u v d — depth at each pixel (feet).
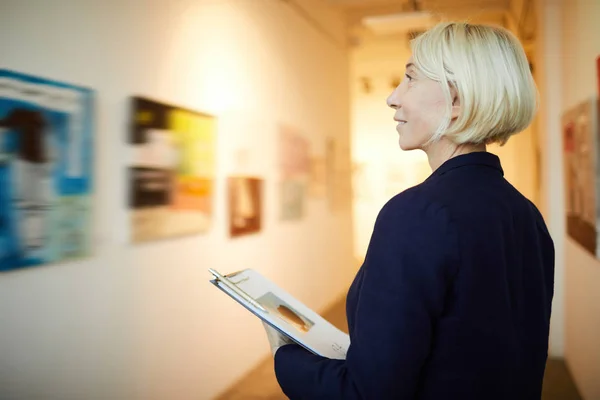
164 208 10.00
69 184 7.72
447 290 2.72
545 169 14.90
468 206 2.82
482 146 3.25
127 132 9.05
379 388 2.61
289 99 16.79
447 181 2.96
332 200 21.40
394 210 2.83
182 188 10.58
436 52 3.07
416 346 2.62
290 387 3.16
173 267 10.51
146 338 9.70
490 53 2.97
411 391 2.66
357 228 34.01
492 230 2.83
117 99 8.85
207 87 11.71
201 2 11.51
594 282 10.32
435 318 2.73
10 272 6.92
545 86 14.58
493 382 2.77
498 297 2.81
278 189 15.78
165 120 10.00
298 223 17.57
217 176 12.06
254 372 13.80
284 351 3.36
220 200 12.21
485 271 2.75
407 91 3.27
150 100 9.54
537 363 3.12
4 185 6.66
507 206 3.04
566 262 14.08
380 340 2.63
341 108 22.90
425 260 2.66
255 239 14.20
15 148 6.81
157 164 9.77
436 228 2.69
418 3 22.41
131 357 9.29
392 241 2.74
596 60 9.45
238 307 13.20
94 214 8.31
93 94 8.18
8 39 6.77
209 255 11.82
